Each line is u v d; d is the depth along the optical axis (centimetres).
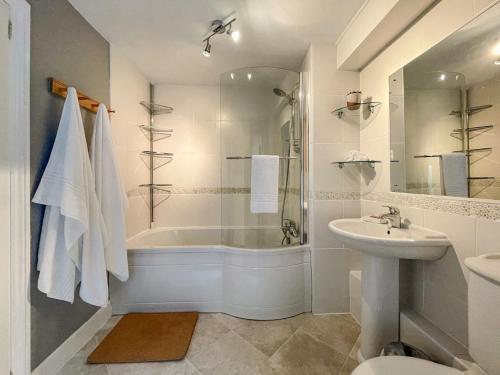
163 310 198
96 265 145
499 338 78
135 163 245
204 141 287
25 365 121
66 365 143
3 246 113
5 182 114
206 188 287
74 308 155
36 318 128
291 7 156
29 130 123
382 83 170
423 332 128
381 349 141
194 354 151
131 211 237
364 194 194
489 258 91
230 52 212
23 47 119
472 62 108
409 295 152
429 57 130
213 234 279
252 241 212
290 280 193
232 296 194
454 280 120
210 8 157
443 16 122
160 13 163
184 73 256
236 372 137
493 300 80
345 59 183
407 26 145
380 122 173
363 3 153
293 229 208
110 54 200
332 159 197
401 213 154
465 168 112
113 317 191
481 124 105
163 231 268
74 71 158
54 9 140
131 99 234
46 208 131
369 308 143
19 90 118
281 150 213
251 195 205
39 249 129
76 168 130
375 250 126
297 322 185
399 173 155
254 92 217
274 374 136
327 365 142
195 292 199
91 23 173
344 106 197
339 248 197
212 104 287
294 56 218
